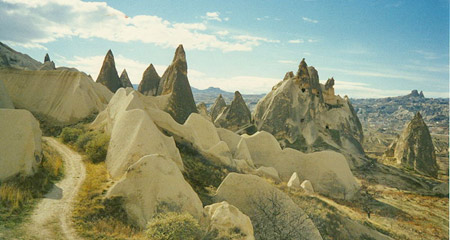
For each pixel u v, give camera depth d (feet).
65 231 47.32
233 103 281.54
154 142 86.69
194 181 91.25
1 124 69.36
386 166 218.38
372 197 139.54
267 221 73.20
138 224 57.21
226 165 113.09
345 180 140.56
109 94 193.36
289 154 147.84
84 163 91.76
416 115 231.30
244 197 79.71
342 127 254.47
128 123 93.30
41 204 56.90
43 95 167.02
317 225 83.41
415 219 121.29
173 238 47.47
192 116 133.08
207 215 62.75
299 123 248.11
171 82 224.74
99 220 54.34
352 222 91.81
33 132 75.10
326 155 144.77
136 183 63.21
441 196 166.40
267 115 255.91
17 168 65.51
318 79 274.98
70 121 148.05
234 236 52.11
